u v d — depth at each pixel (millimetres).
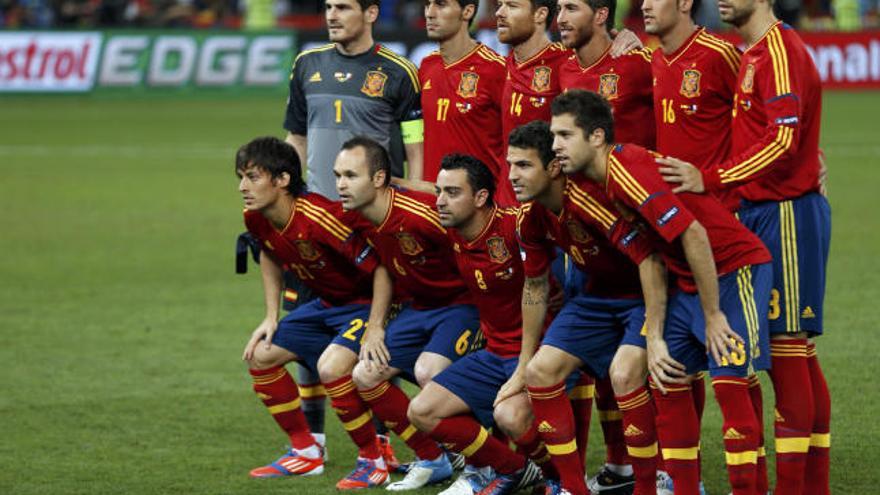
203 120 92062
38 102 103812
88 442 25922
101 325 36438
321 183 26719
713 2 107938
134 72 105562
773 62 19969
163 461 24688
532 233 20797
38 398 29188
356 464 24750
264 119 92062
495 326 22125
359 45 26422
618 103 23531
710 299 19047
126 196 61594
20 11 115125
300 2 127250
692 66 21766
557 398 20891
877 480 22922
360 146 22297
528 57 24688
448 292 23047
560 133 19203
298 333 23953
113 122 91812
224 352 33438
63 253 47656
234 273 44031
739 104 20766
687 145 22062
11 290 41250
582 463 22562
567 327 20953
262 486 23203
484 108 25609
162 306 38906
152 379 30812
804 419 20562
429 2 25406
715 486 23031
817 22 117188
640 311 20547
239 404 28766
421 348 23156
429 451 23203
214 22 120062
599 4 23297
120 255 47250
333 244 23047
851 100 100938
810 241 20766
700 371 20344
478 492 22500
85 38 105438
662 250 19688
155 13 116875
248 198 22938
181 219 55188
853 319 35344
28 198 61000
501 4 24422
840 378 29578
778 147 19609
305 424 24312
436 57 26234
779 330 20656
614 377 20344
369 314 23719
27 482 23312
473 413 22000
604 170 19312
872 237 48250
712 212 19469
